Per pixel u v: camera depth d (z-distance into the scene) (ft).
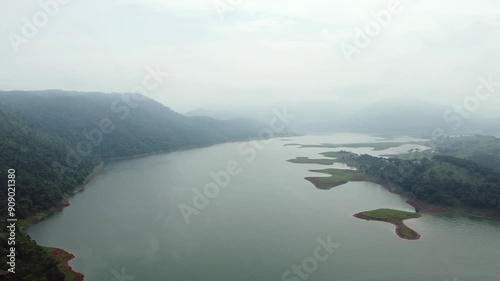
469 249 301.84
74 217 375.25
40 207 385.09
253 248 294.05
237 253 284.20
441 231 349.41
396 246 305.32
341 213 400.47
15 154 447.42
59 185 454.81
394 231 342.85
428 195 447.01
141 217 373.81
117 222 358.23
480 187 436.35
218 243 304.30
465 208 418.51
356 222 367.45
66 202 426.92
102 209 403.13
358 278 246.68
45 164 482.69
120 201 435.94
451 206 424.46
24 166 435.12
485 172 469.98
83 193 476.13
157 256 278.67
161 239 312.71
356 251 292.20
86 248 294.25
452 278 249.14
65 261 269.23
